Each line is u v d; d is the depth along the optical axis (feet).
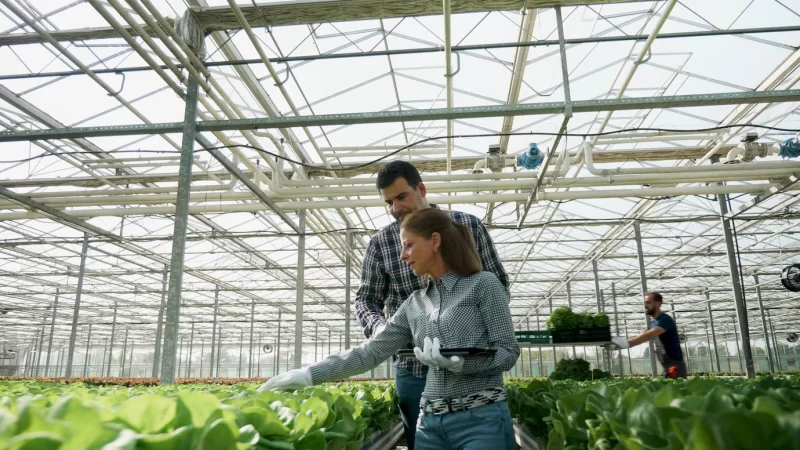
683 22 25.14
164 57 21.98
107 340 159.43
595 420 5.87
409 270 10.69
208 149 27.37
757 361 144.15
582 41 24.36
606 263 79.30
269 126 23.31
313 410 6.38
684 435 3.75
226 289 86.58
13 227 56.29
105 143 35.83
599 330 28.37
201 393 4.19
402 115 22.76
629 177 35.42
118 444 3.09
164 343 20.39
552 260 70.18
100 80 25.26
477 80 30.09
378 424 13.26
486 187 36.73
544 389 13.47
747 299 106.32
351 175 41.45
